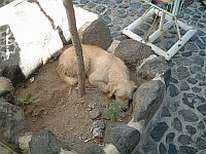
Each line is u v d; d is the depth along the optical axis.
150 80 3.68
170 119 3.93
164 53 4.54
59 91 3.75
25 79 3.84
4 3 5.10
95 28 4.13
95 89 3.78
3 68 3.70
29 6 4.40
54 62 4.06
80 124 3.54
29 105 3.63
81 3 5.24
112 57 3.81
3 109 3.20
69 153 3.03
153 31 4.87
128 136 3.17
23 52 3.90
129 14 5.12
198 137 3.79
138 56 3.94
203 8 5.21
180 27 4.93
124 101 3.65
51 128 3.52
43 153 2.96
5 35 4.07
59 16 4.30
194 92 4.21
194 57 4.60
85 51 3.81
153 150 3.66
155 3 4.33
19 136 3.12
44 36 4.09
